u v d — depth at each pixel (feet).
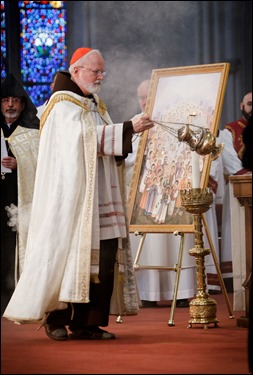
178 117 31.83
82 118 25.59
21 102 33.27
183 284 36.27
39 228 25.43
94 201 25.18
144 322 30.19
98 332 25.59
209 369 20.33
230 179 29.43
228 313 32.35
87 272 24.66
